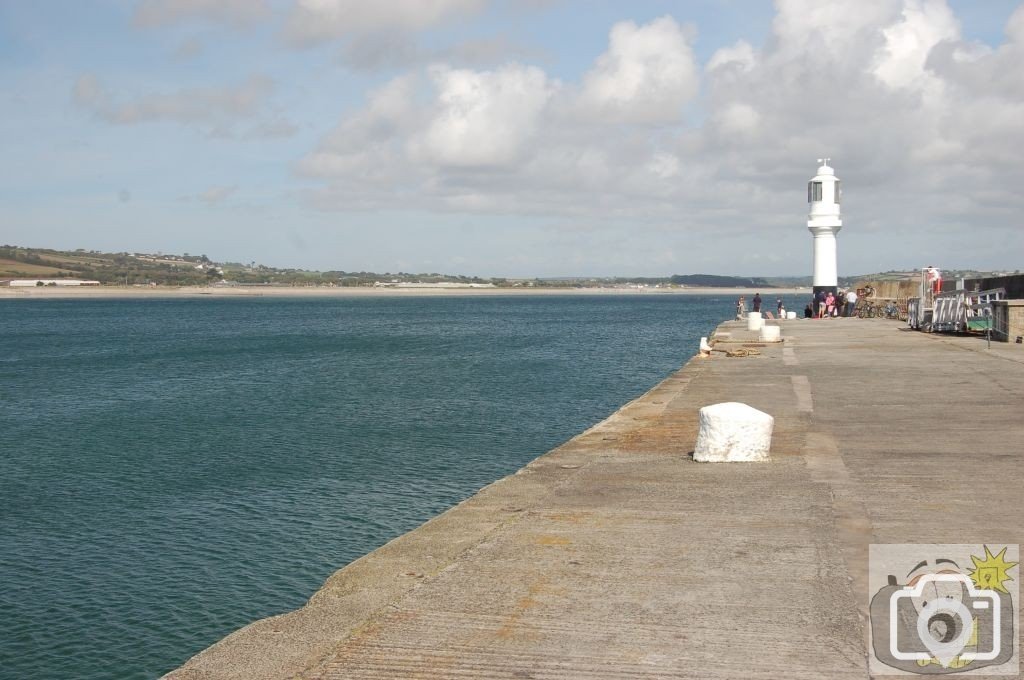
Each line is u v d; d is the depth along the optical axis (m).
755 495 7.89
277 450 19.56
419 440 20.45
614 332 71.88
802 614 5.05
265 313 133.12
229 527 13.84
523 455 18.61
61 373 39.62
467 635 4.86
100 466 18.36
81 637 10.24
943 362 20.14
